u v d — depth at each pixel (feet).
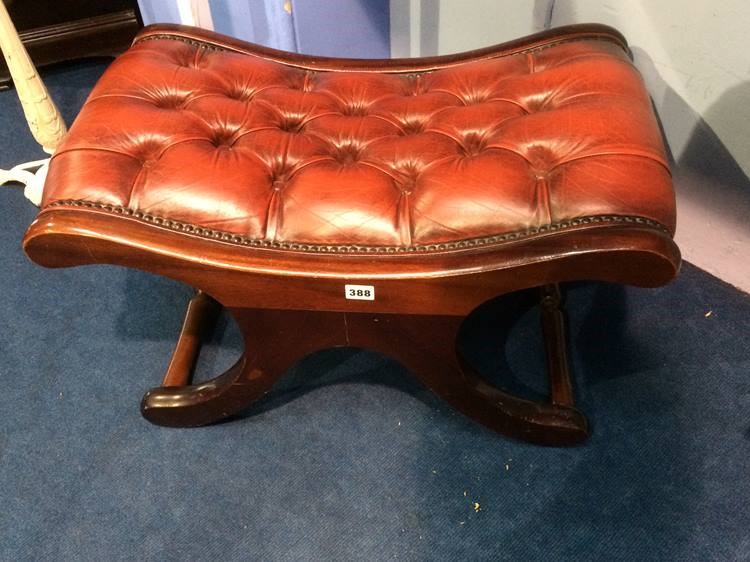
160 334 3.67
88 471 3.13
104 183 2.43
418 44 4.29
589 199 2.26
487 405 2.95
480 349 3.50
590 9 3.43
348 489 3.04
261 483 3.07
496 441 3.17
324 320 2.62
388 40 4.39
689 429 3.15
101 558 2.87
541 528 2.89
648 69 3.40
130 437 3.25
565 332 3.43
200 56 3.16
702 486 2.97
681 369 3.36
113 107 2.69
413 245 2.37
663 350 3.44
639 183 2.28
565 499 2.96
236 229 2.42
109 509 3.01
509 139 2.54
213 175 2.47
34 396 3.41
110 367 3.52
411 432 3.22
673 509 2.91
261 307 2.56
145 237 2.35
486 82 2.96
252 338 2.72
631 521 2.89
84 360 3.55
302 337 2.72
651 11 3.20
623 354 3.43
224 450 3.18
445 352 2.71
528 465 3.08
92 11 5.42
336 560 2.85
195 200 2.42
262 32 4.08
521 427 3.01
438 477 3.06
